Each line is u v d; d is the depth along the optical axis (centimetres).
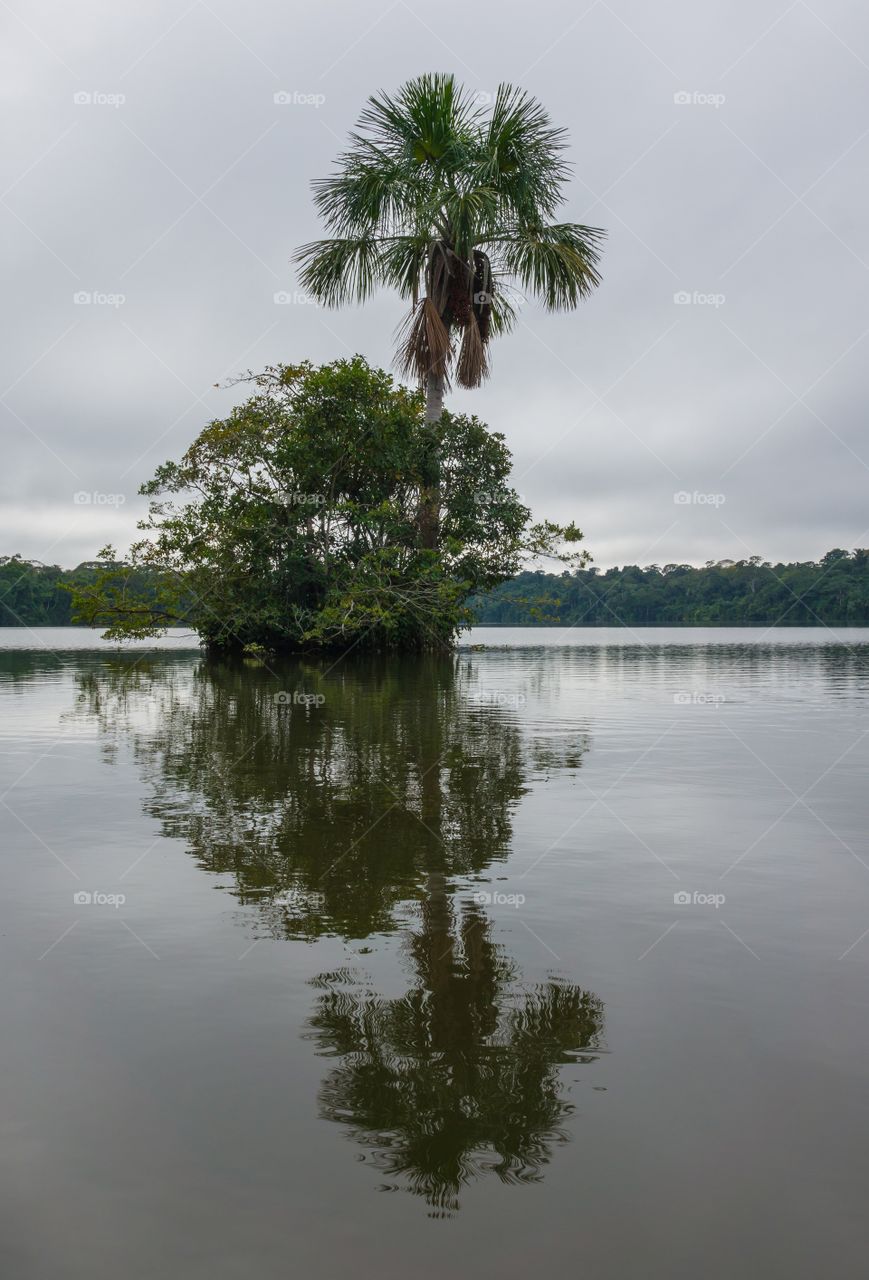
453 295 2169
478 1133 246
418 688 1628
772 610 9412
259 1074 275
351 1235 208
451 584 2230
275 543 2541
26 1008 319
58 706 1316
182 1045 293
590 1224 211
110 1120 252
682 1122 250
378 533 2456
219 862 498
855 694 1609
